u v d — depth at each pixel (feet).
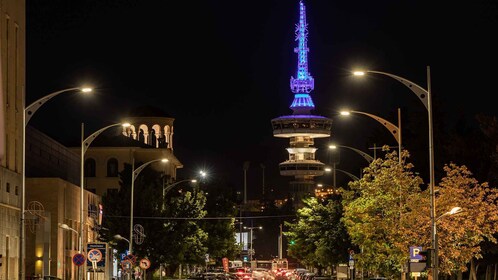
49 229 274.77
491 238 195.11
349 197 236.84
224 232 434.30
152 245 313.94
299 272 425.69
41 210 270.87
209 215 438.40
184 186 458.91
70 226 315.99
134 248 313.12
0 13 241.14
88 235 347.77
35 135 321.93
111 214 318.45
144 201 319.06
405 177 196.85
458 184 194.90
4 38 245.86
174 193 379.76
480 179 263.08
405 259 188.65
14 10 256.73
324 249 319.88
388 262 203.92
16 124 258.98
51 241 291.79
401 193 195.62
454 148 271.28
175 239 316.81
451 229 186.39
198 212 345.51
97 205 339.16
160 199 322.75
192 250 346.33
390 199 195.21
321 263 336.08
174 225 321.73
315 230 331.77
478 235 193.47
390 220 195.11
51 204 293.84
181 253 317.83
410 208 193.16
